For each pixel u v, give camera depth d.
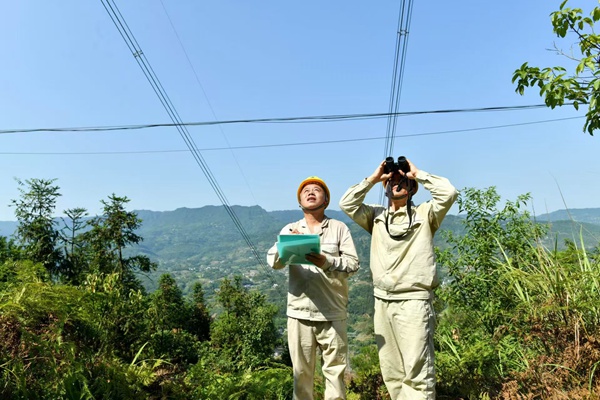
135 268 22.48
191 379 3.61
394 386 2.91
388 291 2.84
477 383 3.27
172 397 3.32
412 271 2.76
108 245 21.25
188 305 28.06
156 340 8.72
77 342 3.02
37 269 3.58
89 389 2.73
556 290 3.07
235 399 3.46
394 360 2.89
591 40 3.18
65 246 20.44
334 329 2.87
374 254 3.03
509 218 5.15
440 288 5.16
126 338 4.49
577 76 3.16
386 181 3.06
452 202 2.74
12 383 2.41
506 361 3.37
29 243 19.36
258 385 3.70
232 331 23.47
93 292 3.94
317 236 2.56
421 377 2.67
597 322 2.90
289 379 3.84
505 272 3.94
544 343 3.05
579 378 2.66
